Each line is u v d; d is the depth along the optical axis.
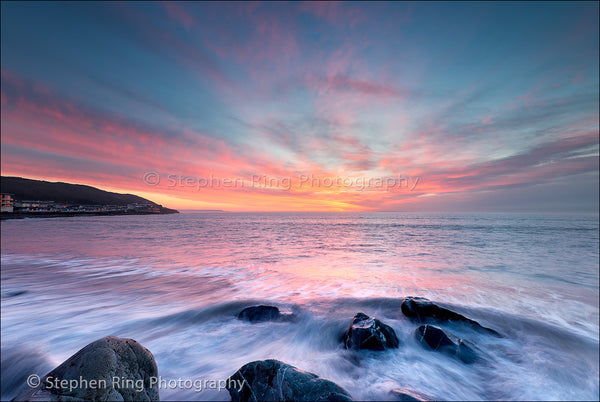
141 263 13.97
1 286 9.60
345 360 4.84
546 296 8.75
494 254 17.14
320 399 2.80
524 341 5.70
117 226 48.62
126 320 6.64
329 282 10.41
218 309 7.38
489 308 7.64
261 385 3.27
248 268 12.96
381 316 6.84
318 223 62.31
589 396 4.10
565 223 58.50
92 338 5.68
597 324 6.62
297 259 15.42
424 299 6.85
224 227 47.09
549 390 4.17
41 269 12.34
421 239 26.41
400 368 4.54
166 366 4.65
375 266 13.50
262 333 5.97
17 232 33.47
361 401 3.74
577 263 14.18
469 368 4.60
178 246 20.94
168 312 7.16
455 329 5.95
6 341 5.48
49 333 5.88
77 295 8.59
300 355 5.09
